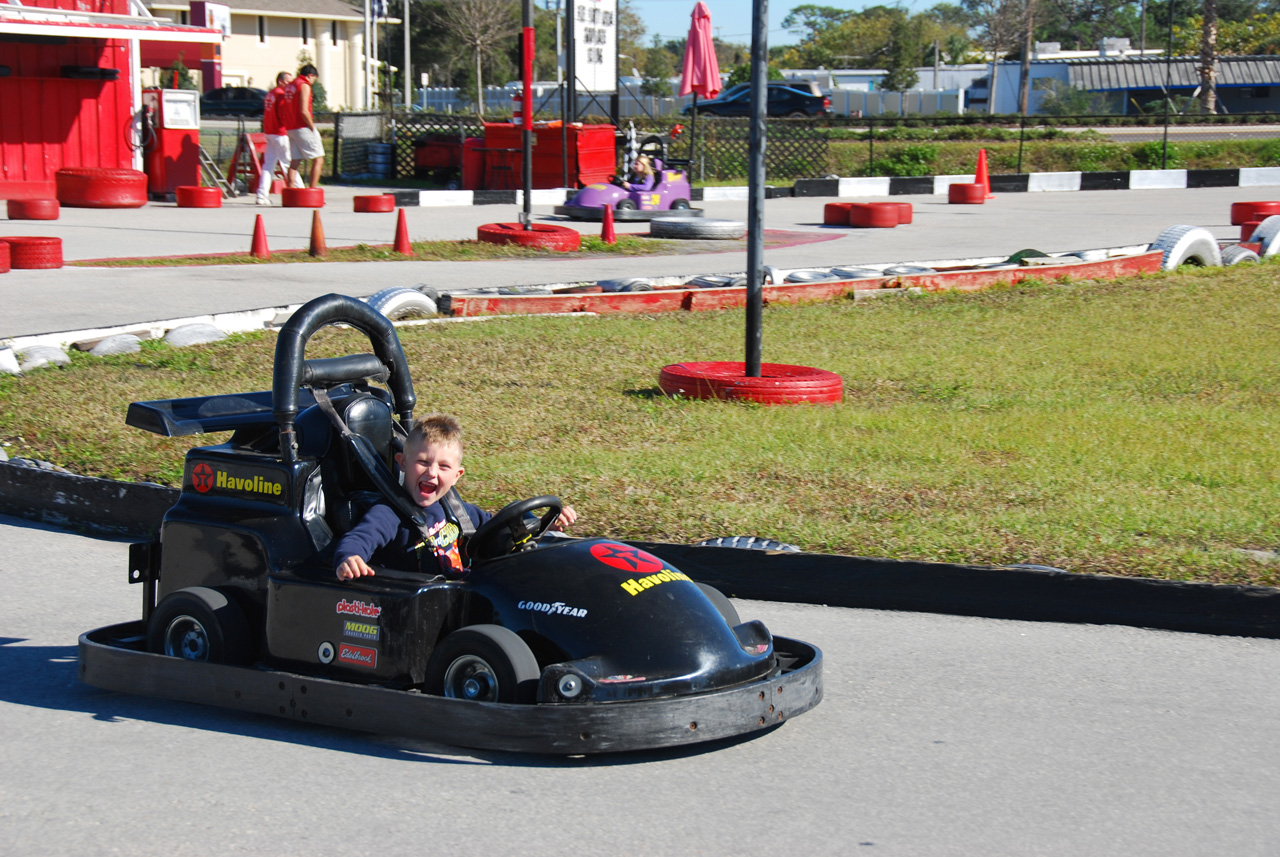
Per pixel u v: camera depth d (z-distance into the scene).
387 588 3.93
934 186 30.67
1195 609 5.29
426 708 3.69
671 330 12.12
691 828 3.39
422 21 71.75
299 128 23.28
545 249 17.55
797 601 5.69
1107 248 18.84
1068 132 39.31
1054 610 5.44
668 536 6.04
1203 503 6.52
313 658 4.07
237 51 60.94
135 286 13.42
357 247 16.89
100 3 22.95
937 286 15.14
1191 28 88.81
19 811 3.45
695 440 7.85
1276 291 14.94
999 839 3.38
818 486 6.84
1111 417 8.57
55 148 22.47
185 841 3.28
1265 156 36.41
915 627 5.35
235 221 20.17
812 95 45.50
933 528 6.08
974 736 4.14
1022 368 10.45
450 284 14.23
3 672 4.66
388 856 3.21
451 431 4.17
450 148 30.94
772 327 12.49
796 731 4.15
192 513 4.43
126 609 5.52
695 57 27.91
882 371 10.30
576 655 3.76
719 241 19.61
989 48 71.56
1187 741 4.12
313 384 4.38
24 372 9.60
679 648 3.78
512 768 3.76
